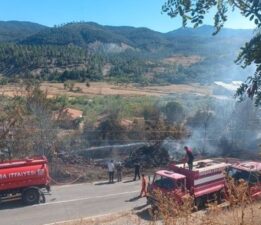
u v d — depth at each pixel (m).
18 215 22.86
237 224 7.19
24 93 39.44
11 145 33.50
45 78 158.12
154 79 168.25
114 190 28.31
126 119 44.88
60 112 39.88
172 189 21.70
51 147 34.59
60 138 36.53
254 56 5.46
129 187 29.22
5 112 34.81
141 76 175.00
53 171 32.00
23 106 35.78
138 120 43.16
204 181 22.66
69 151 36.22
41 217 22.50
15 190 24.59
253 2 5.49
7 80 129.38
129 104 55.53
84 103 67.25
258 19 5.52
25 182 24.64
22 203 24.81
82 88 121.50
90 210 23.62
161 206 6.46
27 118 35.06
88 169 33.72
